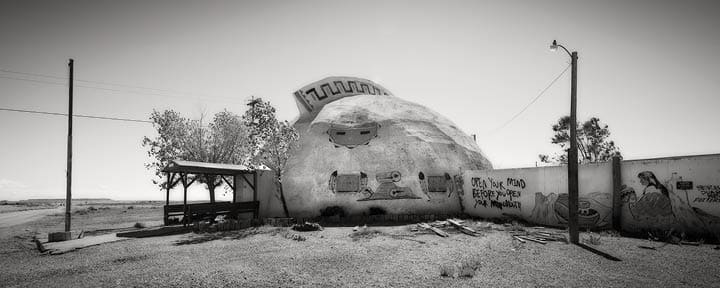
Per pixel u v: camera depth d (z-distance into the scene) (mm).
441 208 19719
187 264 9375
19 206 62906
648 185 13406
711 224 11938
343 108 24406
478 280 7520
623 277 7621
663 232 12688
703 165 12258
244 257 10141
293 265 9102
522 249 10750
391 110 24156
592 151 28344
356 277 7914
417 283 7383
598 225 14586
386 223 17562
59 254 11242
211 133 24531
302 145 22641
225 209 18359
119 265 9500
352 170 20359
